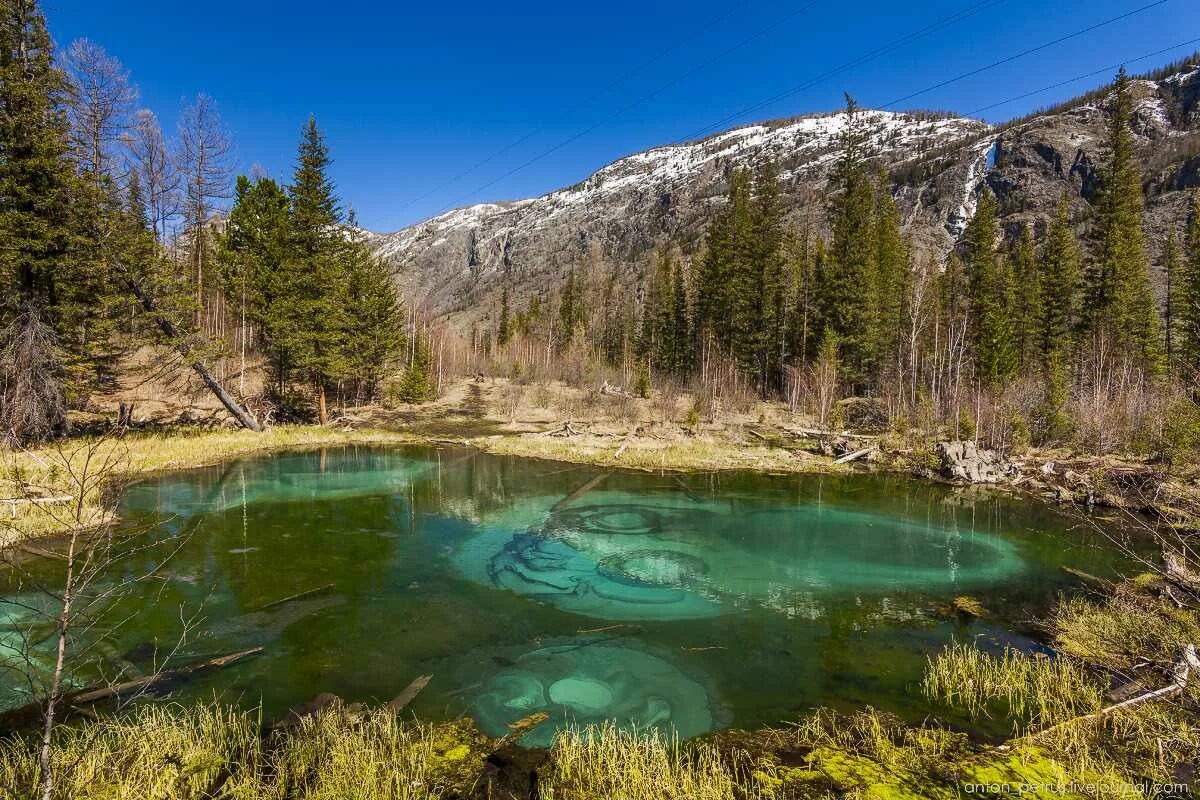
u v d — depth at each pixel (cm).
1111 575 1072
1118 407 2156
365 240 3350
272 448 2289
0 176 1725
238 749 526
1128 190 3111
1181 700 576
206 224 3428
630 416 3150
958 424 2328
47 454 1540
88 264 1878
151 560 1048
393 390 3762
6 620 784
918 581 1044
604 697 652
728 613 896
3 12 1661
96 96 2083
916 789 474
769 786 482
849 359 3559
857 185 3750
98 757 481
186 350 2327
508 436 2670
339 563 1071
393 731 557
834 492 1761
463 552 1155
